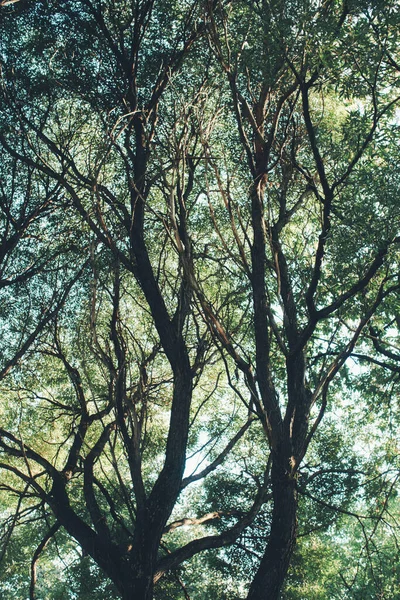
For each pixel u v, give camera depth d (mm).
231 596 18000
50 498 12203
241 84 12906
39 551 13656
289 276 13562
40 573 31359
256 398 9992
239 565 17312
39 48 14070
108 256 13148
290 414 10742
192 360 16453
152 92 13844
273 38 10148
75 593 19406
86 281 14344
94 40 14266
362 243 10477
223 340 9820
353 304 11578
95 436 18734
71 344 15211
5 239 13609
